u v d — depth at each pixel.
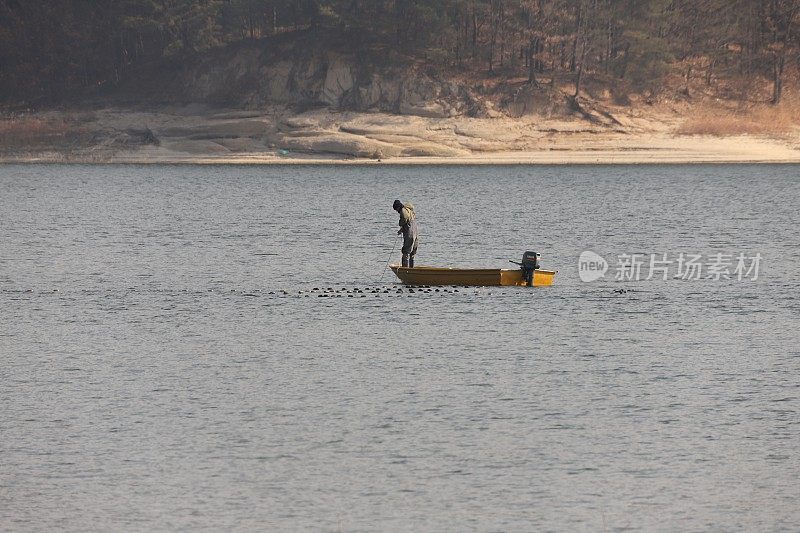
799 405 88.69
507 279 148.88
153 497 70.75
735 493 70.94
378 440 80.56
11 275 164.88
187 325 124.00
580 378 97.50
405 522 67.12
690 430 82.50
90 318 128.62
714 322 123.94
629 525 66.62
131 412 87.44
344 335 117.50
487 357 106.19
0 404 89.69
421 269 150.00
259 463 76.19
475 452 78.00
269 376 99.06
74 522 67.38
